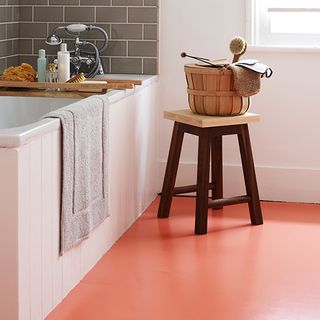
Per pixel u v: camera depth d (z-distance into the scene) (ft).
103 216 13.30
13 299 10.85
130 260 13.48
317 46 16.31
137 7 16.49
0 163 10.71
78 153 12.22
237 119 14.73
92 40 16.61
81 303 12.03
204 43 16.56
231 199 14.94
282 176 16.60
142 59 16.58
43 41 16.70
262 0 16.49
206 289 12.50
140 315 11.71
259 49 16.34
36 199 11.21
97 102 12.91
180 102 16.72
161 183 16.88
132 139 15.03
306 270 13.17
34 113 14.62
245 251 13.91
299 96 16.40
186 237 14.49
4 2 16.02
